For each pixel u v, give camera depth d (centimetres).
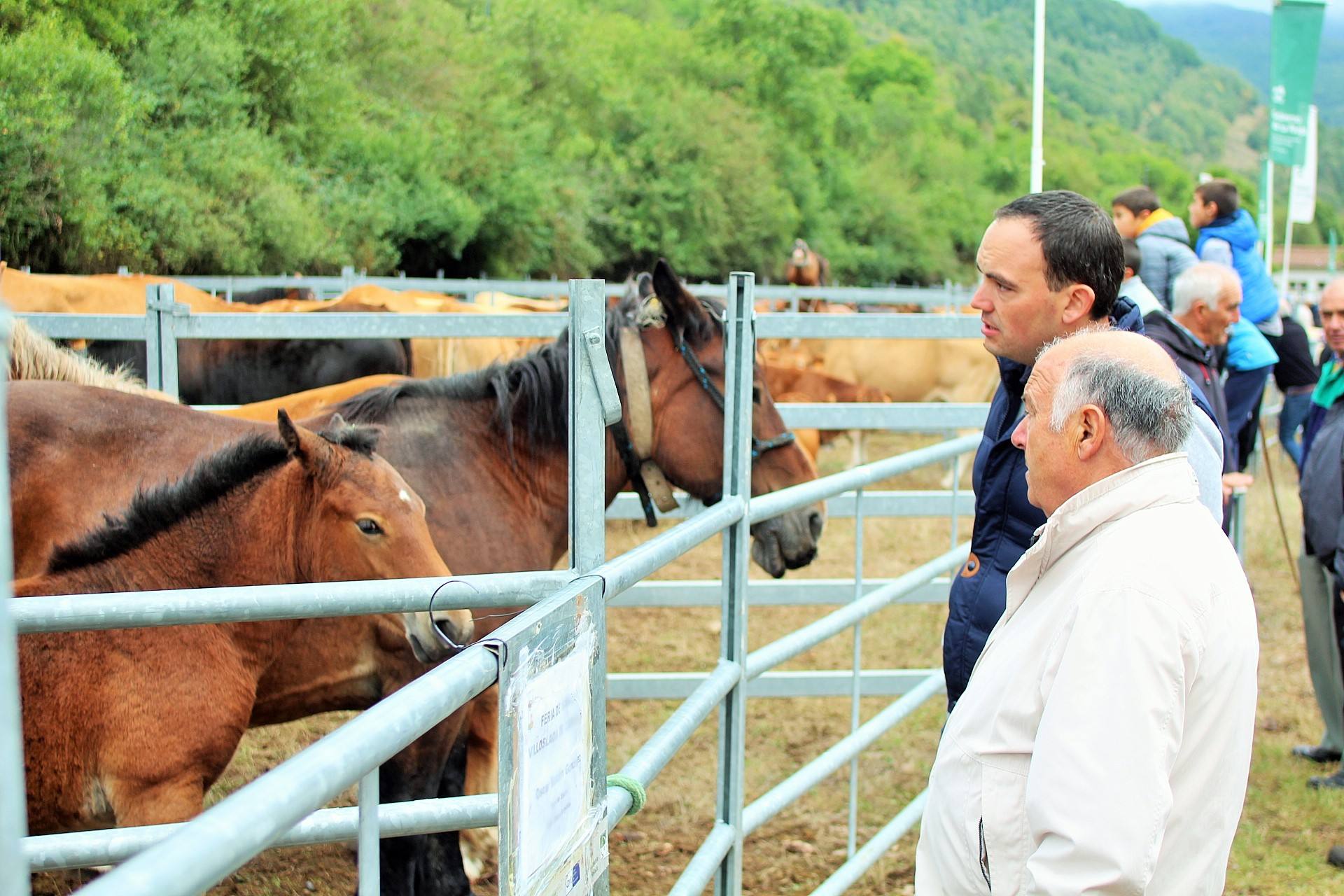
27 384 283
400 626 282
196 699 238
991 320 211
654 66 4153
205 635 241
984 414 479
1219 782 149
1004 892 153
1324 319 446
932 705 552
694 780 451
